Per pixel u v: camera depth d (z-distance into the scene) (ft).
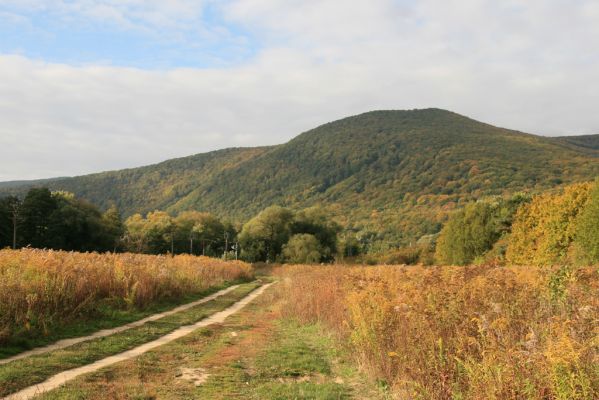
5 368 28.12
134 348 36.86
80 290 47.70
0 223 200.34
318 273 69.00
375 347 27.86
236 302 76.38
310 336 43.45
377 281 36.45
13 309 37.96
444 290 28.94
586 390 14.74
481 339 21.43
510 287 28.63
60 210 221.25
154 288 63.46
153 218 362.74
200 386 26.43
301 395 24.72
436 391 20.01
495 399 16.63
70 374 28.12
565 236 144.05
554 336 20.03
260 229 292.81
